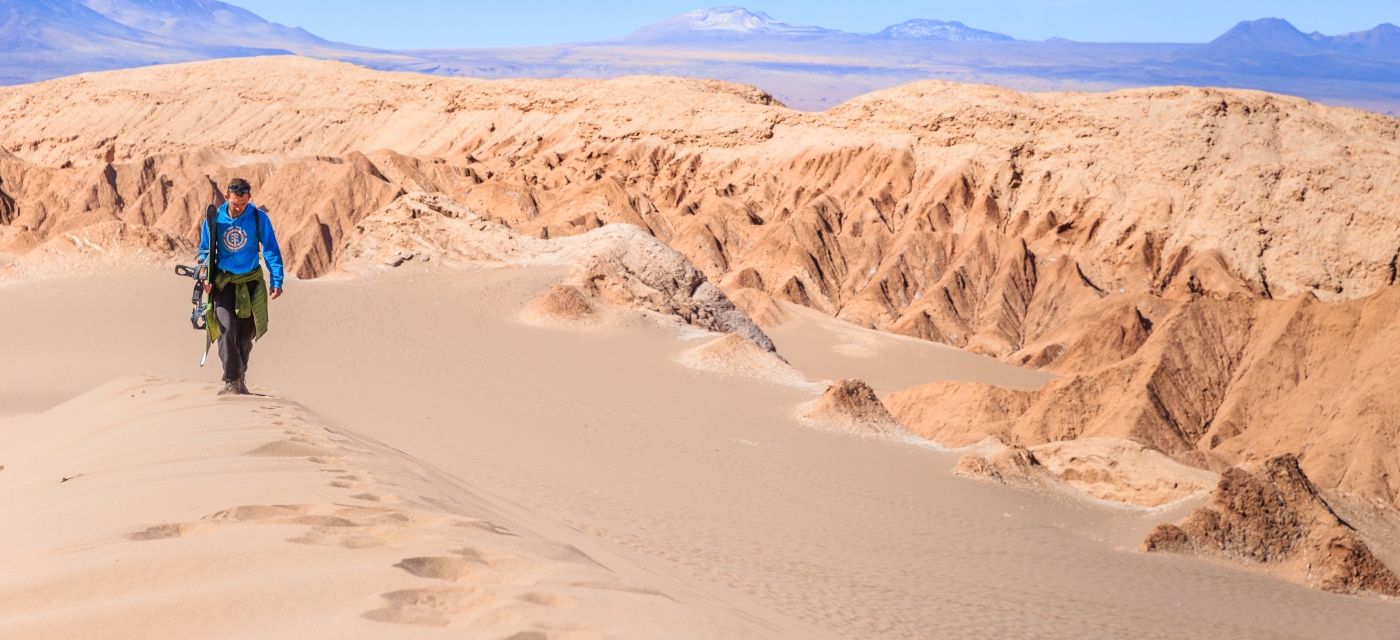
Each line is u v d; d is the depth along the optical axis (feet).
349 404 118.32
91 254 195.52
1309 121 418.10
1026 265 392.88
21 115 651.66
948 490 108.06
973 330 375.86
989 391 206.18
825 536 73.56
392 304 188.55
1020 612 58.34
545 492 68.33
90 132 623.36
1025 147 439.22
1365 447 191.83
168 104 636.07
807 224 422.00
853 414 139.23
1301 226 386.52
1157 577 80.89
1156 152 415.64
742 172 491.31
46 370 135.13
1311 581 88.07
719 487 88.63
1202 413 218.59
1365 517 105.70
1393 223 375.66
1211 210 396.37
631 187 476.13
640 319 192.65
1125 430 196.24
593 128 540.52
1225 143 412.36
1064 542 91.97
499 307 191.21
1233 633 64.95
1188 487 121.80
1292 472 99.40
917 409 210.18
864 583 57.11
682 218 454.81
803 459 113.29
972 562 74.08
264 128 617.21
